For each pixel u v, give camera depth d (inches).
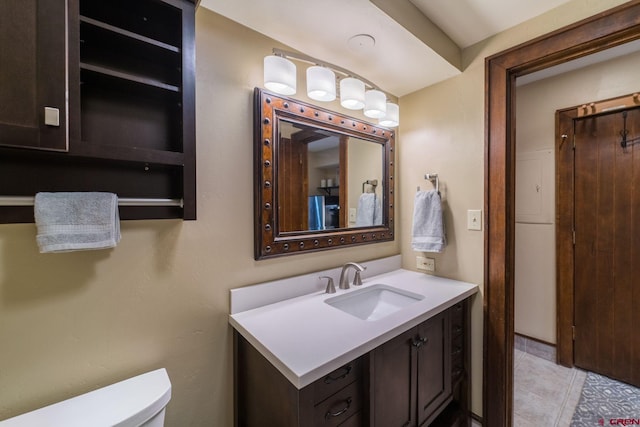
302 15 43.8
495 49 57.0
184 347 41.4
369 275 67.0
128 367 37.1
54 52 25.7
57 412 30.3
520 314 92.5
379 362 39.3
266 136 48.0
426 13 50.8
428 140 69.0
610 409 65.5
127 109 35.4
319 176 57.0
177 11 35.3
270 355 33.8
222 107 44.3
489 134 58.0
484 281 59.4
